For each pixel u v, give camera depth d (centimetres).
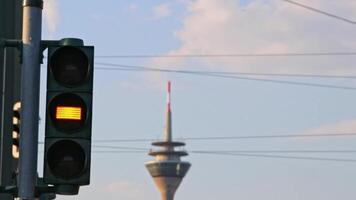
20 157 2314
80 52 2306
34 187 2300
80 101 2283
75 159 2250
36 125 2338
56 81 2289
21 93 2344
